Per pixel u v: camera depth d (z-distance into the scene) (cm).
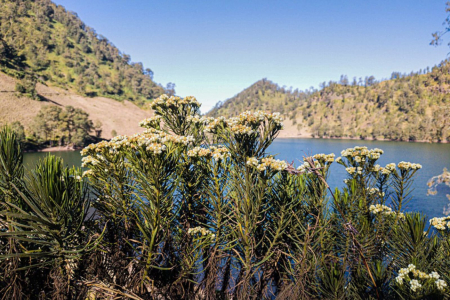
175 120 326
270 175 226
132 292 228
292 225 270
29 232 196
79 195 246
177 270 264
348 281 250
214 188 260
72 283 229
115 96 19112
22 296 218
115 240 265
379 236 267
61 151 8594
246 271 236
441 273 212
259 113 256
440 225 243
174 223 270
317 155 284
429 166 5900
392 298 218
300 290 229
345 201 273
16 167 233
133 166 238
